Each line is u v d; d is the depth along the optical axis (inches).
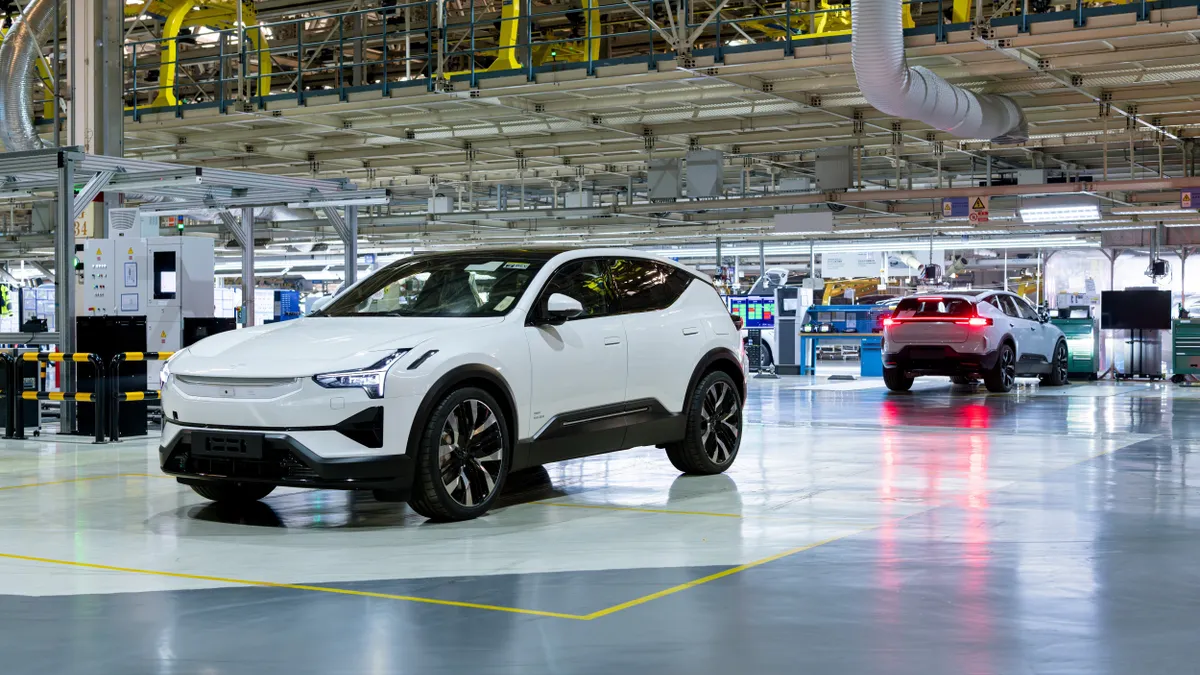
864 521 267.7
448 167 976.3
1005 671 150.3
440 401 267.1
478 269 310.5
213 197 623.5
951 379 914.1
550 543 242.5
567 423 298.7
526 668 152.1
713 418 350.0
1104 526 259.4
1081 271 1088.2
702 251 1393.9
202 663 155.2
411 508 278.8
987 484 328.8
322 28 1013.8
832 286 1628.9
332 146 851.4
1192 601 188.5
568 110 715.4
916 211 962.7
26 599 192.2
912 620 176.2
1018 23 530.9
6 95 701.3
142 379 483.5
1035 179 812.0
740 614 180.4
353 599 191.3
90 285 561.9
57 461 396.2
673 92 676.7
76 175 522.6
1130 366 945.5
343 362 261.4
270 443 260.2
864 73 514.9
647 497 307.9
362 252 1428.4
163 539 249.6
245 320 660.1
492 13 915.4
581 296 313.1
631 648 161.3
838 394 770.8
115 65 638.5
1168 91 650.2
